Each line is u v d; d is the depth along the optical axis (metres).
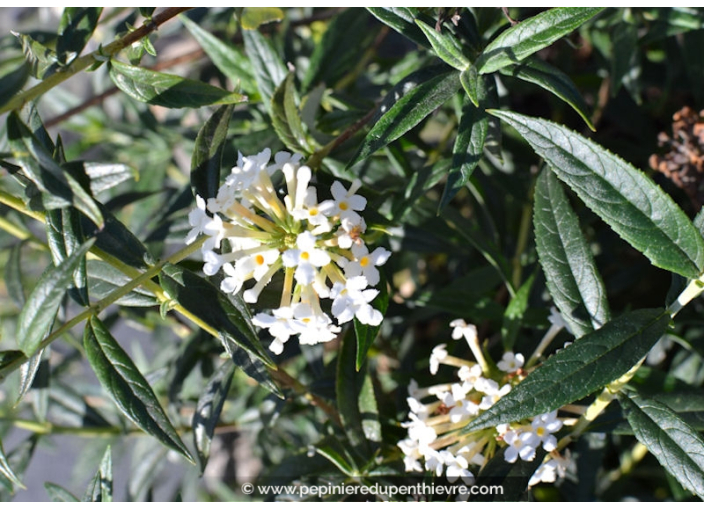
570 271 0.28
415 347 0.42
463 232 0.34
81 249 0.24
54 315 0.24
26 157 0.24
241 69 0.36
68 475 0.55
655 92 0.46
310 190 0.26
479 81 0.28
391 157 0.34
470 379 0.30
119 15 0.44
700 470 0.26
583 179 0.25
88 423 0.40
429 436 0.29
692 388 0.30
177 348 0.40
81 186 0.24
